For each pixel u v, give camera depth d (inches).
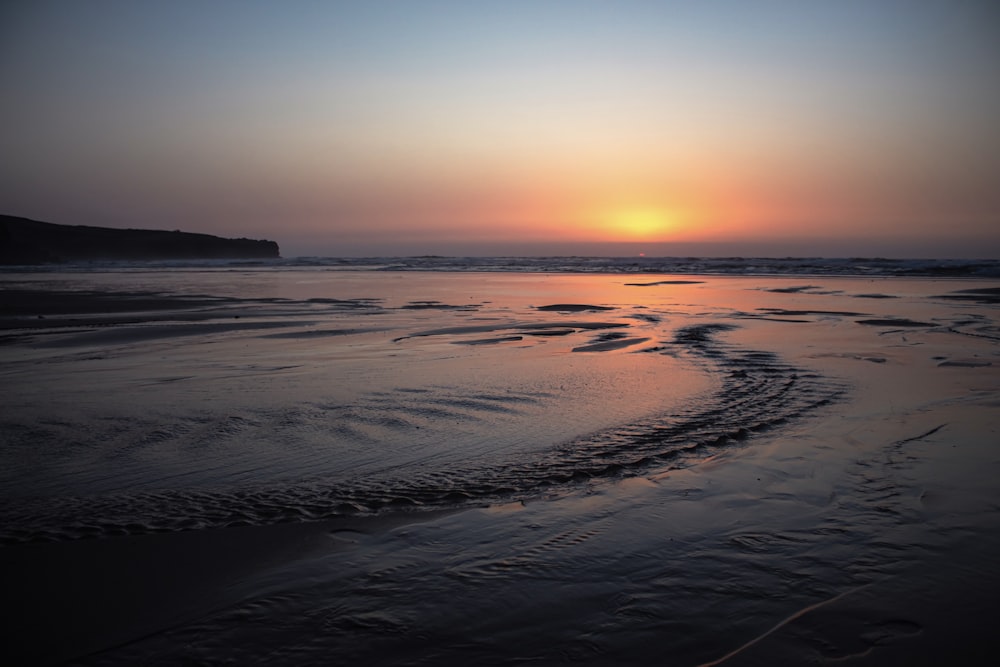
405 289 1397.6
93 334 616.4
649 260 4008.4
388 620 132.3
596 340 578.6
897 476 216.8
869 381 383.2
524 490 209.3
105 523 184.5
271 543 170.7
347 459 243.1
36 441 265.9
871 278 1808.6
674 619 130.7
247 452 251.6
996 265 2217.0
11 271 2504.9
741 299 1088.2
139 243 5088.6
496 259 4749.0
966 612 131.1
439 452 250.8
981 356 476.1
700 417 300.2
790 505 192.7
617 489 209.0
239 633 128.4
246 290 1330.0
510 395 350.0
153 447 258.5
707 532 174.1
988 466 225.6
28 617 135.3
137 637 127.7
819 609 133.3
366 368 435.2
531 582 147.4
